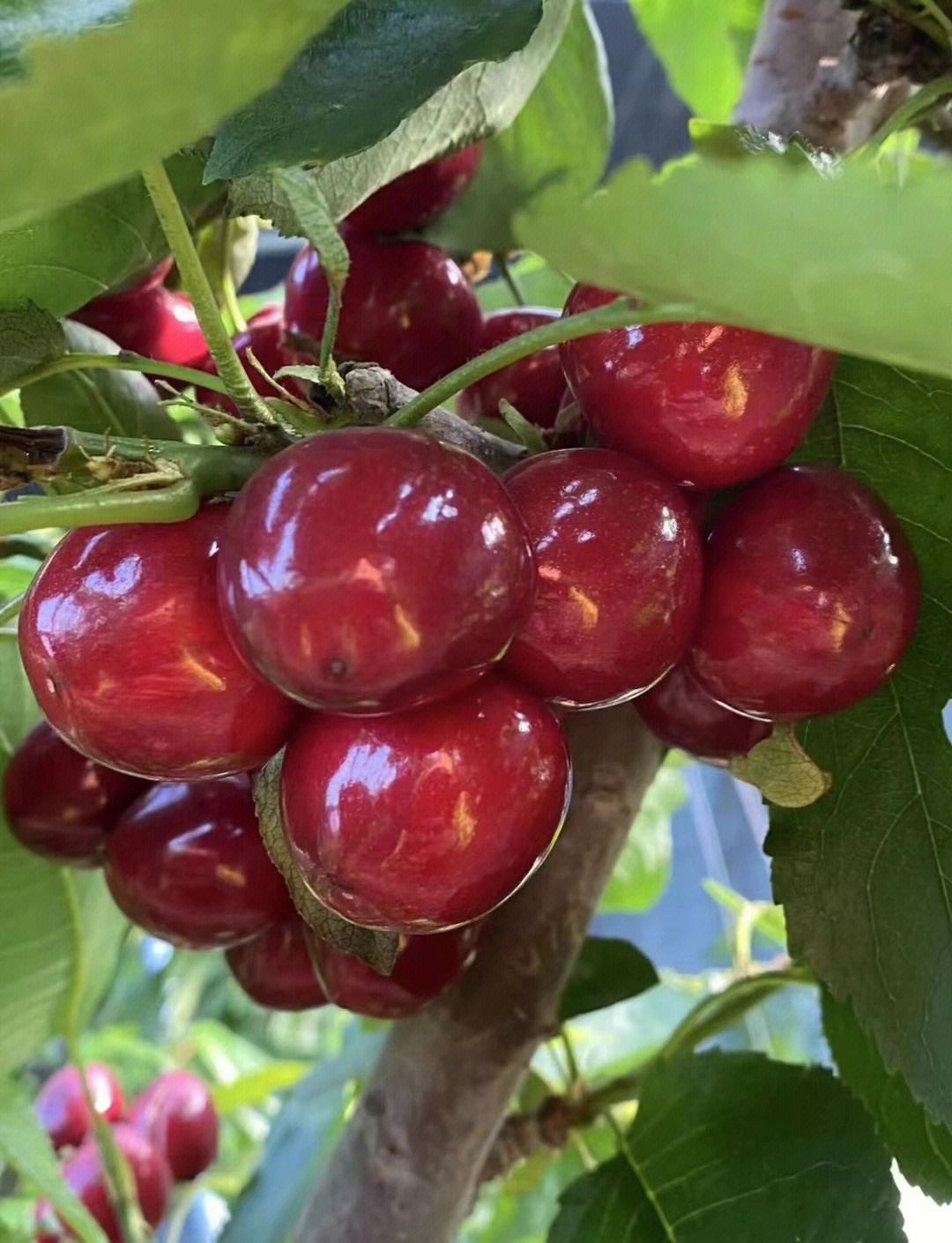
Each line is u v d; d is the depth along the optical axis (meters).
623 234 0.07
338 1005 0.16
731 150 0.13
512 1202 0.34
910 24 0.16
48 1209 0.26
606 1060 0.32
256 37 0.07
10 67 0.07
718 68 0.28
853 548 0.12
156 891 0.15
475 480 0.10
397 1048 0.20
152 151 0.07
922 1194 0.17
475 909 0.11
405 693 0.10
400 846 0.11
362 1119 0.20
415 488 0.10
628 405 0.11
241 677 0.11
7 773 0.16
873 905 0.15
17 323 0.12
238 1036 0.56
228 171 0.12
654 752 0.19
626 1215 0.18
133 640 0.10
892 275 0.07
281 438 0.11
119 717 0.11
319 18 0.07
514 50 0.13
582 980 0.22
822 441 0.15
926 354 0.07
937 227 0.06
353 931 0.12
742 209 0.07
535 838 0.11
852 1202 0.17
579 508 0.11
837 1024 0.18
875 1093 0.17
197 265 0.10
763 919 0.30
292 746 0.11
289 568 0.09
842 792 0.15
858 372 0.14
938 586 0.15
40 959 0.20
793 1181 0.17
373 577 0.09
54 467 0.11
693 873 0.59
